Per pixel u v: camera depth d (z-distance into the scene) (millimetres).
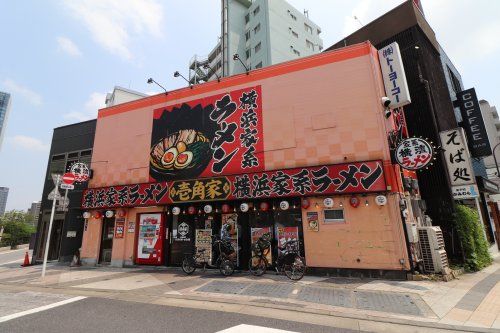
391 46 10578
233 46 36719
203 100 13227
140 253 13070
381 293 7227
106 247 14008
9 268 14734
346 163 9734
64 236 15703
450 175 11289
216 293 7605
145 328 5164
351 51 10773
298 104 11227
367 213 9453
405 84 10047
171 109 13938
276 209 10922
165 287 8477
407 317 5582
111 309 6383
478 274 9422
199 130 12992
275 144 11281
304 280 8938
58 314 6082
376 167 9320
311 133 10781
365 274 9109
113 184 14461
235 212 11641
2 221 37969
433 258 8859
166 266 12469
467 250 10297
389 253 8961
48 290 8680
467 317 5562
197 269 11586
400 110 11781
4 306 6812
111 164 14812
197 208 12148
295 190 10203
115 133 15156
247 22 38469
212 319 5602
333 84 10805
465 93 15742
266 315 5824
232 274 10195
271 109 11664
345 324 5289
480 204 15750
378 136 9805
